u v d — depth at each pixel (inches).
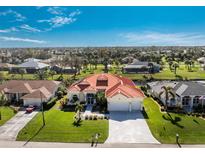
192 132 1515.7
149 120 1747.0
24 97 2161.7
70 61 5270.7
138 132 1519.4
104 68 5182.1
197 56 7682.1
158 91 2325.3
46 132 1520.7
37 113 1946.4
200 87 2133.4
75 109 2004.2
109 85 2362.2
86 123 1685.5
